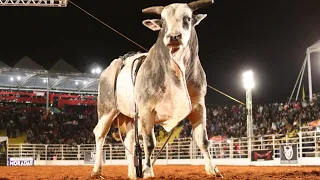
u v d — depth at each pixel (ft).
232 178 25.77
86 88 149.38
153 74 25.21
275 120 114.11
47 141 142.61
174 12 23.41
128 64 30.04
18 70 127.85
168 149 112.88
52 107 159.63
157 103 25.22
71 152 133.80
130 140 31.55
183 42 23.04
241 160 90.63
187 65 24.93
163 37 24.35
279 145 81.46
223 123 125.29
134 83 27.45
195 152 105.81
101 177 32.09
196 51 25.38
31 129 146.30
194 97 26.16
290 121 108.99
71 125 150.71
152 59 25.59
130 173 30.60
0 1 69.36
